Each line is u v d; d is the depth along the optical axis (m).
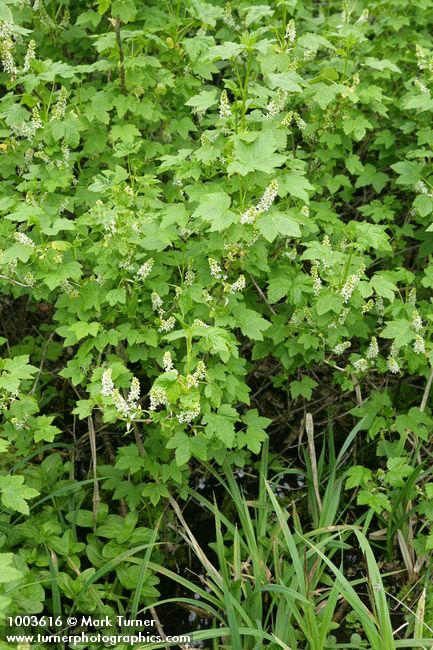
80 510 1.76
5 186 1.81
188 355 1.53
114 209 1.59
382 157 2.03
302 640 1.66
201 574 1.80
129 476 1.82
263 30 1.59
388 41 2.05
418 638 1.59
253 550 1.69
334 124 1.89
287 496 1.94
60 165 1.76
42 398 1.95
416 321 1.70
